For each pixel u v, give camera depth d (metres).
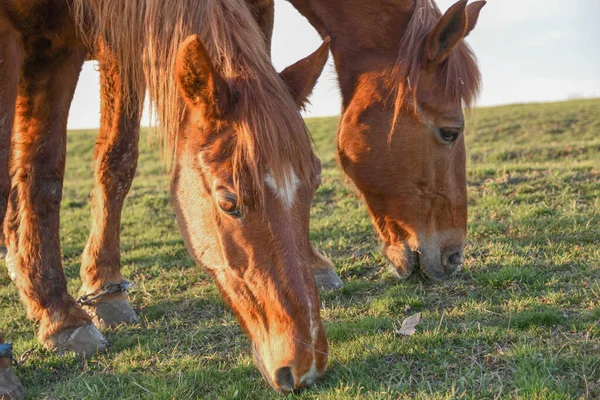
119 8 3.30
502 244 5.18
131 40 3.27
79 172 15.63
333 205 7.69
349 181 4.80
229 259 2.83
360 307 4.37
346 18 4.28
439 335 3.53
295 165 2.70
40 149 4.19
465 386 2.97
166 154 3.12
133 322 4.55
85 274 4.66
